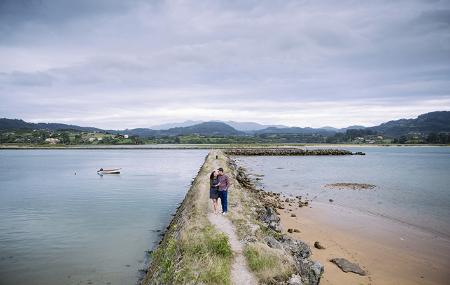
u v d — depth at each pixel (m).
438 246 21.91
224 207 20.53
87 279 18.14
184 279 12.55
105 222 30.20
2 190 51.22
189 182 58.84
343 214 30.69
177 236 17.53
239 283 12.28
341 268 17.91
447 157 137.75
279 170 76.44
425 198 39.72
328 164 95.62
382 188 48.12
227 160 78.81
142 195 44.94
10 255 22.00
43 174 74.69
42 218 32.06
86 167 92.38
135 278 18.20
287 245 17.86
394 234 24.45
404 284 16.41
